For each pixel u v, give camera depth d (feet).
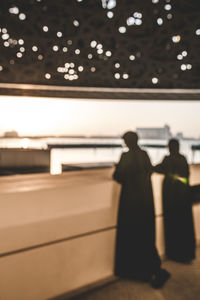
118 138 99.25
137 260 7.46
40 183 6.92
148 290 7.21
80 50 68.64
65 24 65.87
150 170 7.61
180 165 8.94
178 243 8.82
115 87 71.67
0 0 60.49
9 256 5.94
